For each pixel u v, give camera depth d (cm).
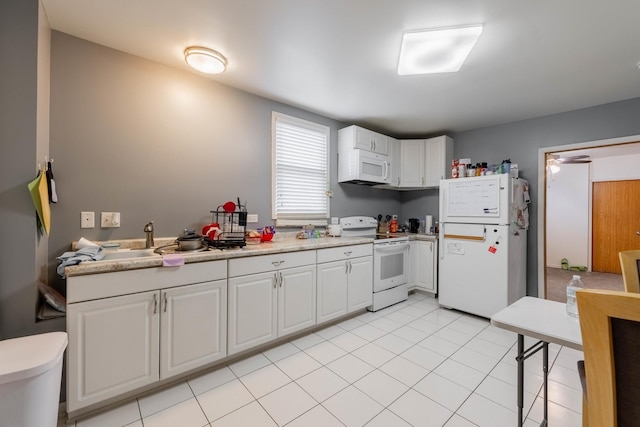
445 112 331
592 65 223
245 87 269
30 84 154
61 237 187
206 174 252
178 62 227
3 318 147
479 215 304
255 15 170
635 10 161
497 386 186
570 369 208
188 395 174
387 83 258
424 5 160
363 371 202
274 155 300
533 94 279
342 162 362
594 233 578
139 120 218
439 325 285
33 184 151
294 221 318
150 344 170
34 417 109
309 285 254
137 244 212
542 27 178
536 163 342
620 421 74
